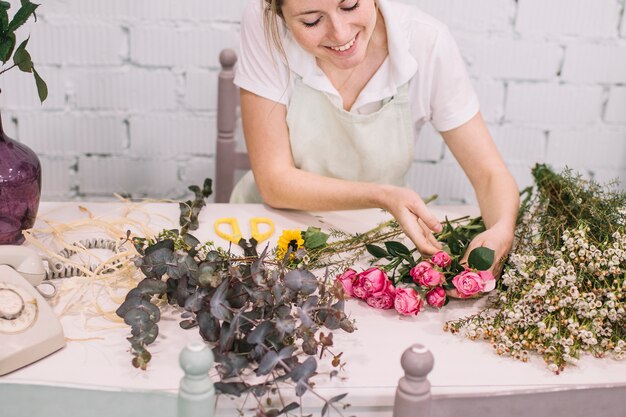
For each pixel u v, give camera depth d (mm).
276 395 1034
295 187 1518
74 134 2229
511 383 1080
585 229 1213
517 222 1453
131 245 1353
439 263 1215
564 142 2342
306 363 995
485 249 1210
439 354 1137
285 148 1589
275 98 1562
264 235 1458
